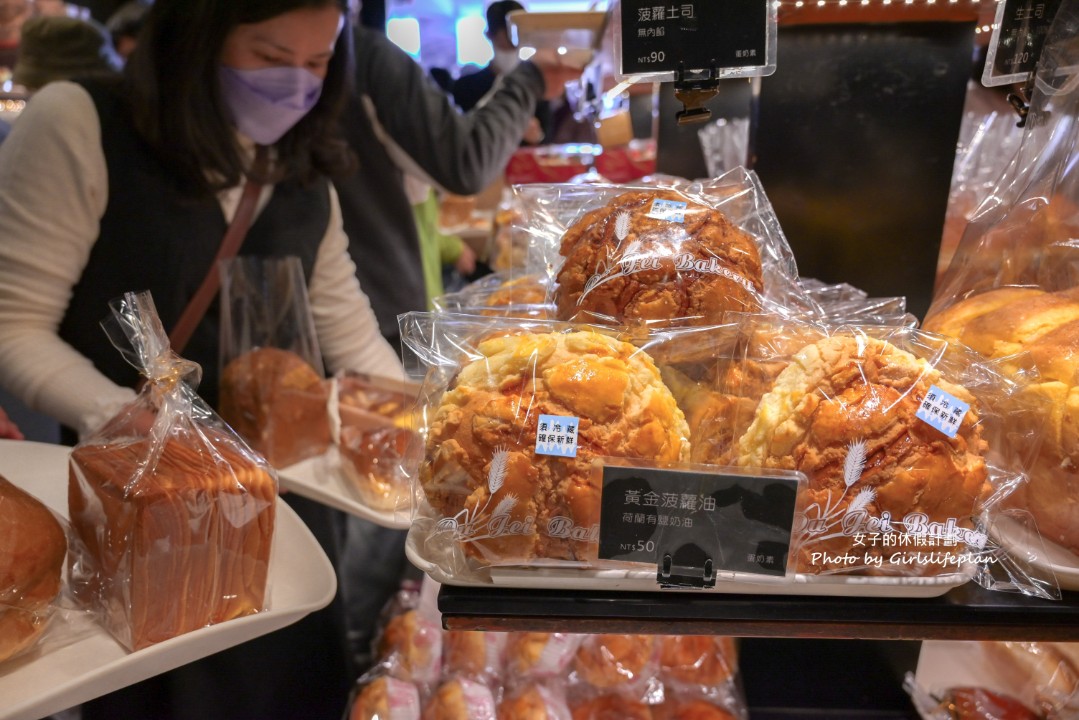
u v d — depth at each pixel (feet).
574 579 2.19
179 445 2.81
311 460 4.58
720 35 2.71
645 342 2.46
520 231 3.47
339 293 5.44
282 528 3.27
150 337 2.91
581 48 5.72
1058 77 2.83
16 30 8.73
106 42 7.87
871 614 2.19
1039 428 2.38
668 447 2.21
